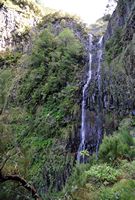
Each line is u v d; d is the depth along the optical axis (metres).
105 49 19.48
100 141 14.69
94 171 7.61
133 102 13.01
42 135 17.94
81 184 7.24
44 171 15.10
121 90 14.22
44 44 24.38
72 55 22.44
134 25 15.87
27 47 29.27
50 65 22.73
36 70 23.28
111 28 21.59
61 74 21.11
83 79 19.86
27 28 31.61
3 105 15.30
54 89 20.83
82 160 14.95
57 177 14.87
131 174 7.30
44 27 30.05
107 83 15.83
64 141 16.67
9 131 6.83
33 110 20.78
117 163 8.12
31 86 22.66
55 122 18.11
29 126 18.84
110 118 14.31
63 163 15.33
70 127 17.12
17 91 23.23
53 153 16.22
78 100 18.28
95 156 9.12
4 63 28.58
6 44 30.61
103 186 6.94
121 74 14.58
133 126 11.54
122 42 16.72
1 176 6.14
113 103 14.65
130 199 6.02
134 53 13.95
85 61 22.19
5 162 6.12
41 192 13.96
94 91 17.11
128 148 8.48
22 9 33.09
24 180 6.41
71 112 17.89
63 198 7.44
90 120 16.27
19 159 6.74
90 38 27.17
